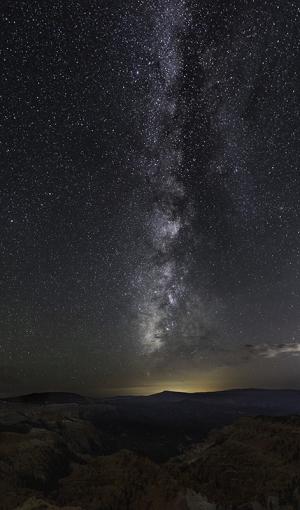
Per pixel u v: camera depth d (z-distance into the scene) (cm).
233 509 2345
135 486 2600
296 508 2323
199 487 2578
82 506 2488
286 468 2653
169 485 2508
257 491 2456
